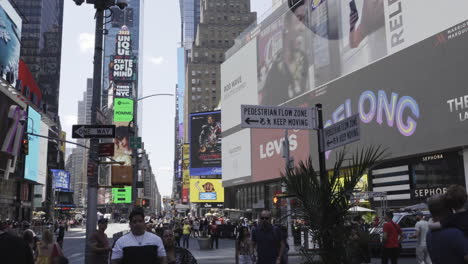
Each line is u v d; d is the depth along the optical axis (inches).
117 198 6929.1
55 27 6801.2
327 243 296.5
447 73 1360.7
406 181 1525.6
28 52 6087.6
